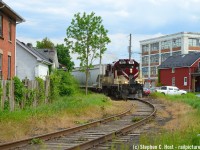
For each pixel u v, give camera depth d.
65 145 11.63
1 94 17.25
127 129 15.13
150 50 101.88
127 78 38.31
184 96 42.81
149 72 102.00
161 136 11.40
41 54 48.38
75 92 33.53
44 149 10.70
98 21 42.69
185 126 14.45
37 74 40.56
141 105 30.70
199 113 18.58
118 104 30.66
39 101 22.62
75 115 20.48
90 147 11.17
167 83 75.69
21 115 16.36
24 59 40.72
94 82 47.34
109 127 16.69
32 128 14.93
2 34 27.19
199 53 71.06
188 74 69.75
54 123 16.73
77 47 42.50
